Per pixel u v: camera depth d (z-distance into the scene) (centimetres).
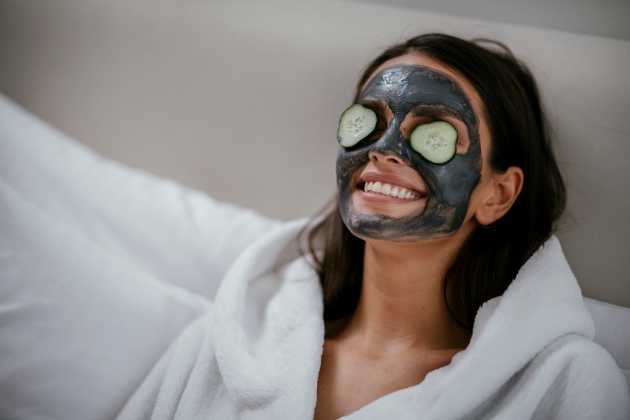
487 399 75
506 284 88
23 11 165
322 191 138
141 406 93
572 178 104
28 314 96
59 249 103
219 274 119
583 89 105
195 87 152
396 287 89
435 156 80
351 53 133
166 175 156
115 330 100
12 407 92
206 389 89
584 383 71
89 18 161
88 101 162
